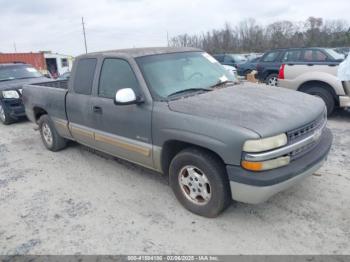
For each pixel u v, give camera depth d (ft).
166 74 13.78
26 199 14.55
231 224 11.59
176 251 10.45
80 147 21.22
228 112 11.14
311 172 11.30
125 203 13.60
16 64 35.96
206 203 11.75
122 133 14.20
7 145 23.40
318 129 11.84
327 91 24.68
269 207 12.44
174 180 12.64
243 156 10.17
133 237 11.28
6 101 29.50
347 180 14.17
